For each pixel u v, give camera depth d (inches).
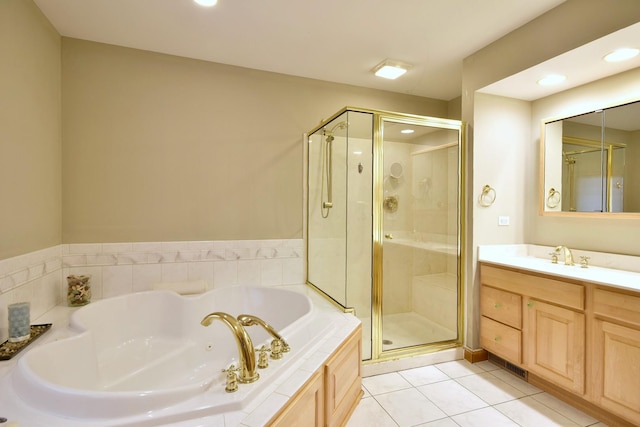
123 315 85.1
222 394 44.3
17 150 67.8
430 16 79.0
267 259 109.2
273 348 56.7
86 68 90.6
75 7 75.7
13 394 42.9
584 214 91.2
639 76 81.0
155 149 97.1
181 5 75.0
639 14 60.9
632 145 81.4
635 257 80.7
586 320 72.2
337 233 94.3
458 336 103.0
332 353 62.2
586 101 92.0
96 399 39.6
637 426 63.4
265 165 109.0
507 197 104.8
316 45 93.1
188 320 88.5
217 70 103.3
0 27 61.7
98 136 92.0
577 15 71.0
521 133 106.3
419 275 105.6
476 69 97.0
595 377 70.2
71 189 89.8
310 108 114.6
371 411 74.3
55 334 65.9
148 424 38.9
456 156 103.5
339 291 92.2
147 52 96.0
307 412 51.8
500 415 73.0
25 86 70.7
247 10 76.7
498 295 94.0
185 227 100.3
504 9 76.4
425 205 105.3
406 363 94.7
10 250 65.4
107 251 93.0
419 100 131.9
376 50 95.9
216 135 103.2
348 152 91.9
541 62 78.7
